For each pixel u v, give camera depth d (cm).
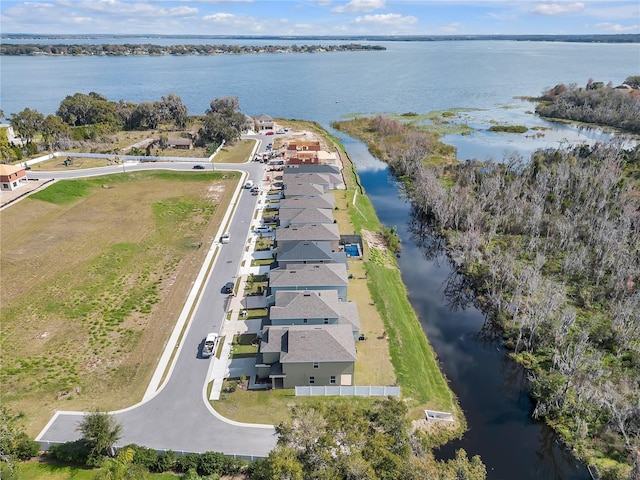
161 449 3878
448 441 4253
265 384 4681
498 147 14000
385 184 11375
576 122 17488
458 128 16362
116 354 5069
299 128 16512
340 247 7469
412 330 5797
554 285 6372
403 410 3581
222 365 4934
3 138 12119
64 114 16125
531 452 4181
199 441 3991
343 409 3406
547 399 4569
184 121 16712
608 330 5497
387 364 5003
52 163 11656
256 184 10525
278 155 12812
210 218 8725
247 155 12988
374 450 2986
